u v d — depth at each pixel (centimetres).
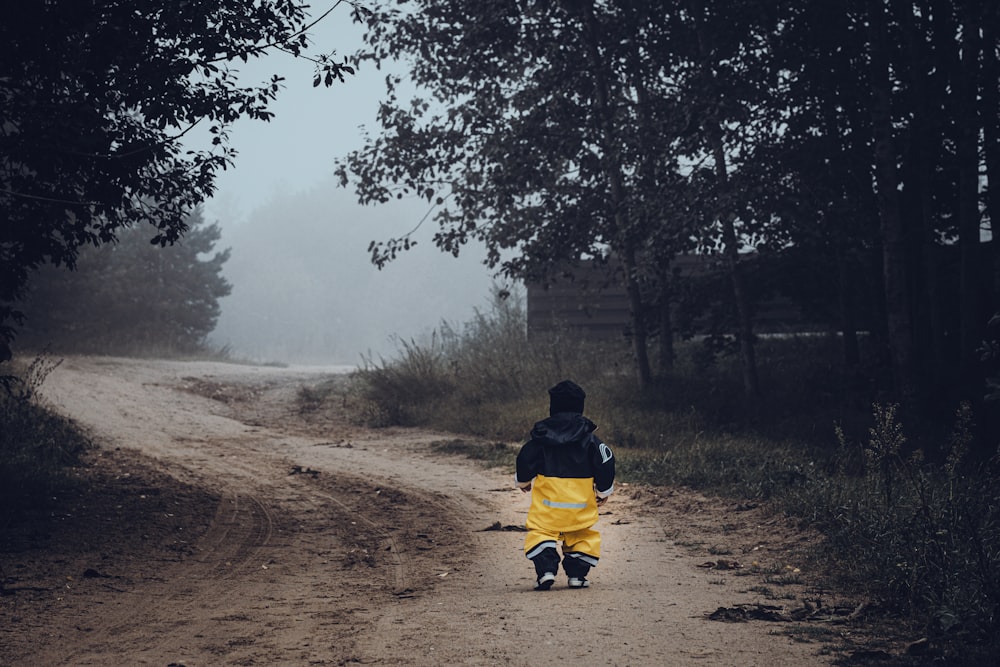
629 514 1039
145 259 4381
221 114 914
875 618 575
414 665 485
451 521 1009
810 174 1648
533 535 678
